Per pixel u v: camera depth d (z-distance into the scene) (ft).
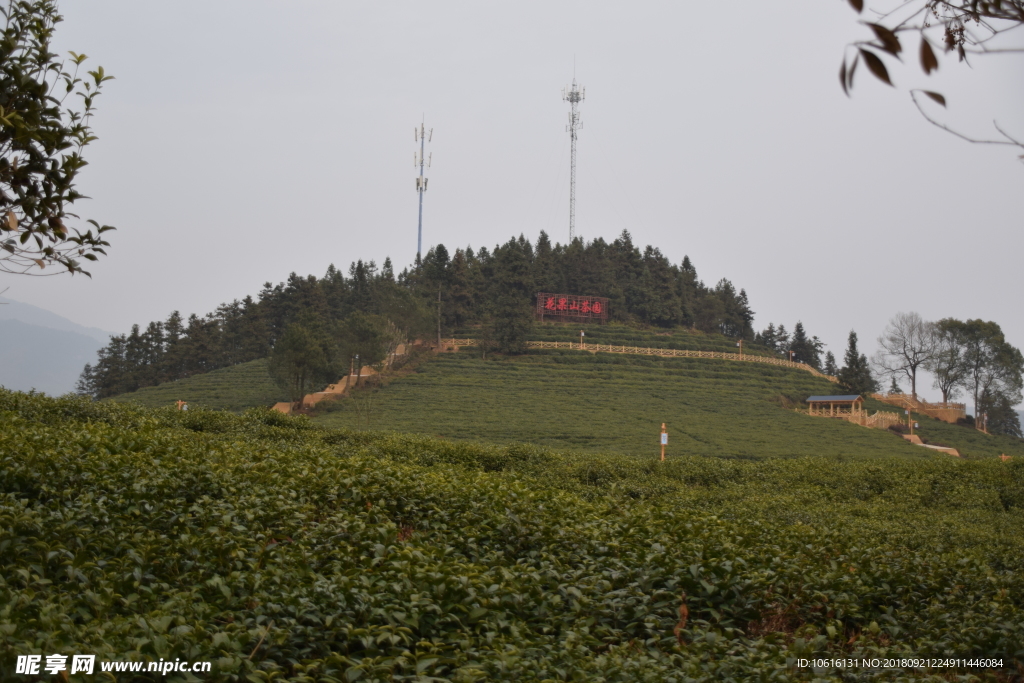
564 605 23.94
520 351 249.96
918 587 29.43
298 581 21.25
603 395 210.38
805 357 334.24
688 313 316.60
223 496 31.42
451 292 272.92
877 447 161.17
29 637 16.35
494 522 31.99
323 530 27.27
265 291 281.33
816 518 49.11
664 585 25.50
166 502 28.37
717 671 19.35
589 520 34.37
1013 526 58.03
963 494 73.61
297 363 176.76
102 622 17.89
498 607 21.71
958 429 223.10
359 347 196.54
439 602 20.98
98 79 22.50
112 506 27.55
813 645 21.40
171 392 207.92
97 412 59.26
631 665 18.78
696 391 225.76
